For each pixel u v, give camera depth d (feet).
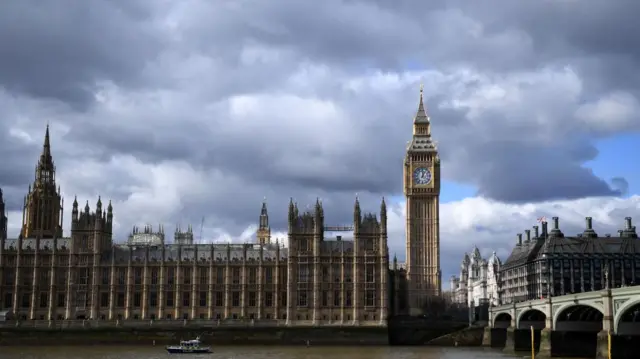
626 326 516.73
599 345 520.83
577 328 631.56
